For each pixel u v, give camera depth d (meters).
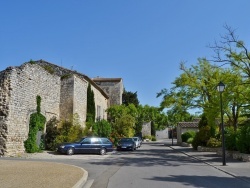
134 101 72.88
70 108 33.31
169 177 12.96
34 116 26.50
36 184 10.03
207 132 33.06
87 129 33.75
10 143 22.92
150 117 74.88
